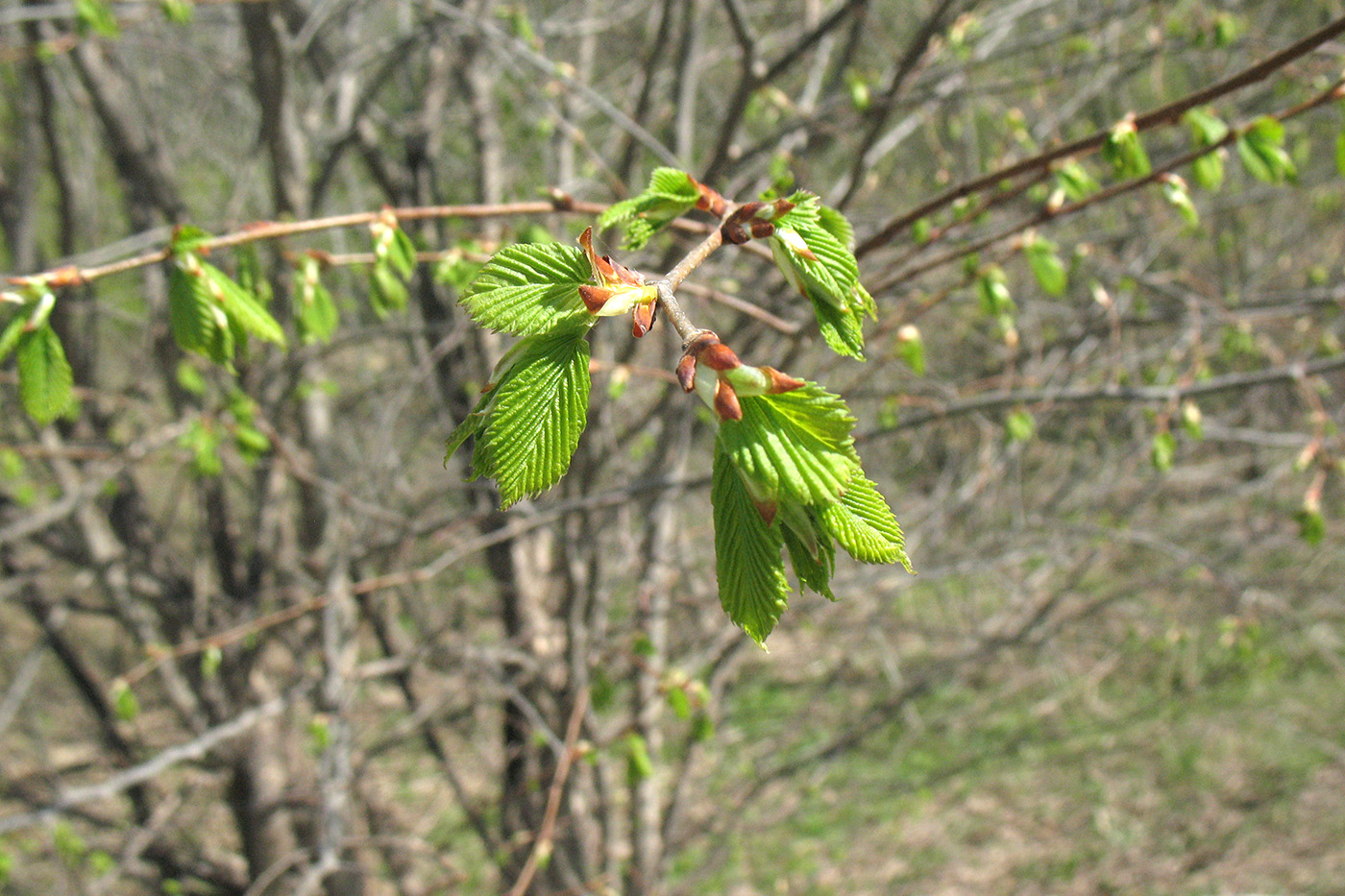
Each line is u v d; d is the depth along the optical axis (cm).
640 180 466
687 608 492
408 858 501
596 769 425
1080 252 343
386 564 479
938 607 796
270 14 365
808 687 769
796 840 669
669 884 614
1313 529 282
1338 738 723
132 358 568
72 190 510
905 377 456
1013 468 602
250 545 542
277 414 458
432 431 544
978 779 722
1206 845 655
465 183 560
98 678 518
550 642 445
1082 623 715
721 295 209
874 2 480
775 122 427
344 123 516
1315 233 672
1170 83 682
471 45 439
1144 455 552
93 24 339
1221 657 759
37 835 546
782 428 76
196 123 625
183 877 520
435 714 495
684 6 430
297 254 201
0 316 318
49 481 522
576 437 78
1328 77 327
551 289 80
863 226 411
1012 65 589
